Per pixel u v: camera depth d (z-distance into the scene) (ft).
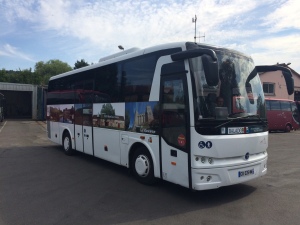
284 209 17.37
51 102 40.86
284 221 15.60
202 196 19.63
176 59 18.07
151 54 21.36
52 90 40.63
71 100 34.06
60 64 277.03
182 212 16.76
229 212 16.84
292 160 33.76
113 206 17.66
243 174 18.80
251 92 20.39
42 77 252.21
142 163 22.18
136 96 22.72
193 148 17.54
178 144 18.60
